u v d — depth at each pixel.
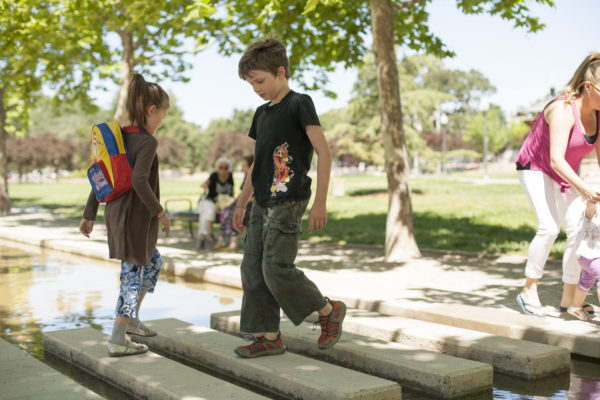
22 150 76.00
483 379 3.29
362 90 37.53
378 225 13.68
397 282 6.26
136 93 3.70
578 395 3.19
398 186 8.57
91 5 12.65
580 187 4.07
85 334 4.23
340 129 38.50
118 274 7.58
